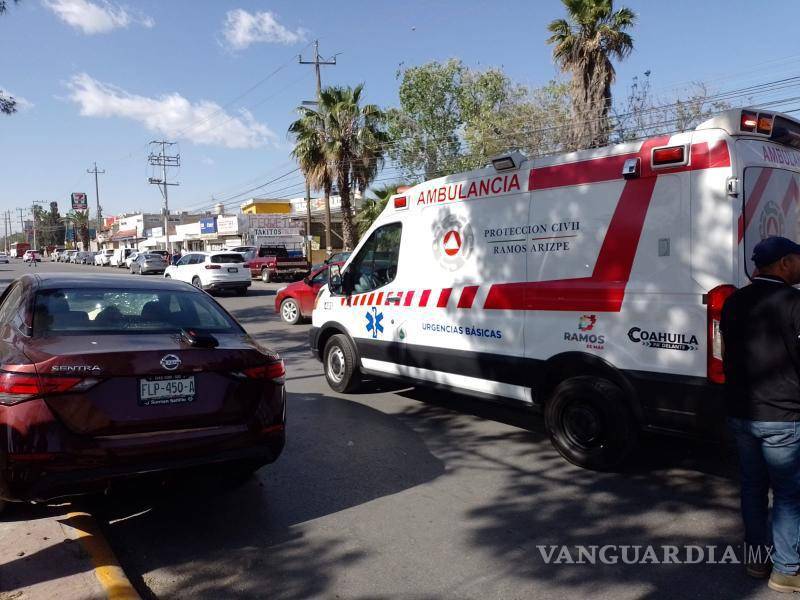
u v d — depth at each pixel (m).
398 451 5.64
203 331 4.55
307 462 5.37
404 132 32.12
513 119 26.84
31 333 4.10
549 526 4.14
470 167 28.33
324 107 28.05
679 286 4.37
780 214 4.66
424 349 6.41
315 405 7.27
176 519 4.27
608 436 4.84
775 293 3.15
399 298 6.74
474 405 7.24
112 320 4.41
